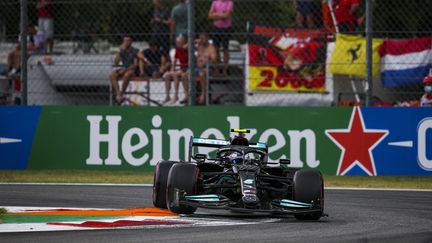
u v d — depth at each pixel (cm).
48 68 6450
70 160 5391
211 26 6588
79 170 5553
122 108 5347
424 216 3391
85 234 2653
